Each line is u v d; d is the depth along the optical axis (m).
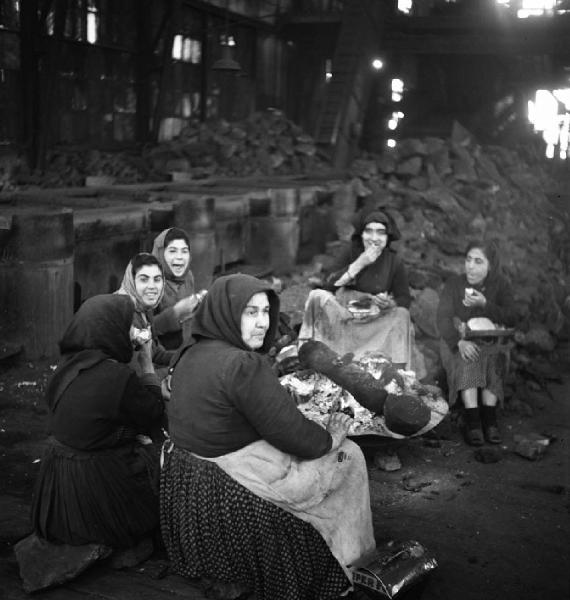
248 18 21.23
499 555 3.47
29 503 3.74
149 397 3.17
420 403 3.59
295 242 9.79
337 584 2.94
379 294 5.03
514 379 5.91
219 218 8.67
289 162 16.45
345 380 3.77
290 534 2.84
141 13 17.67
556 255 11.26
